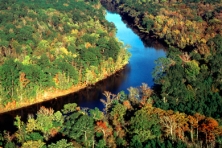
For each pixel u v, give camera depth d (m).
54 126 103.94
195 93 130.00
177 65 147.75
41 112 113.88
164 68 149.25
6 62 142.38
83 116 100.62
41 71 144.62
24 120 129.00
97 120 108.31
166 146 93.31
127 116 112.38
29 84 141.25
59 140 92.44
